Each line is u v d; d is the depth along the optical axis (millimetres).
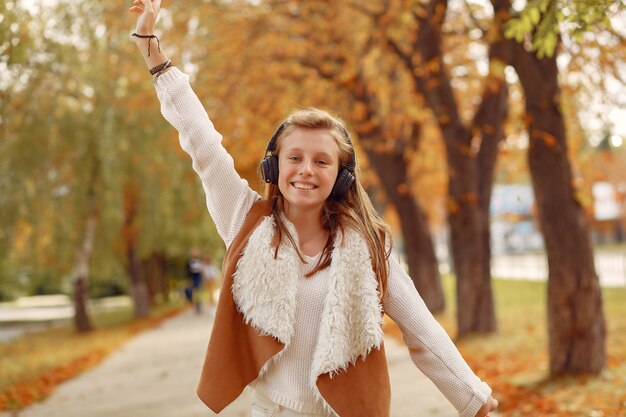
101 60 17891
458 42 13977
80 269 23172
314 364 2705
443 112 13695
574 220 9188
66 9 14695
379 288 2809
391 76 16469
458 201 14359
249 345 2785
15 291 54344
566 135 9219
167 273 42625
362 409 2715
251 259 2758
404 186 18703
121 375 12711
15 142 18266
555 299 9289
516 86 14219
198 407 9117
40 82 14109
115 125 19844
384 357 2805
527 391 8836
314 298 2762
